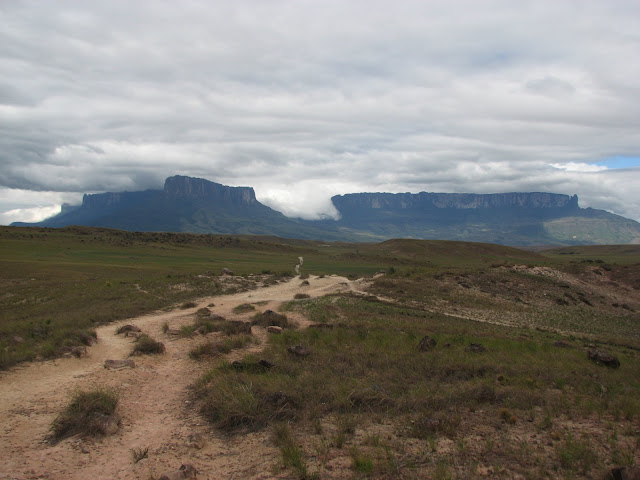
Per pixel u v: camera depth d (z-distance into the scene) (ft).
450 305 152.25
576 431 33.88
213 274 199.21
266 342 67.67
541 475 26.05
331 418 36.45
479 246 553.64
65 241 372.58
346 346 65.87
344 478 25.70
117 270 219.61
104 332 74.38
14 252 293.64
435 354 60.23
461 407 39.29
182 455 29.66
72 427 32.76
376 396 40.34
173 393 43.42
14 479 25.39
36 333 67.05
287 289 172.76
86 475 26.53
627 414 37.55
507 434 32.96
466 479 25.35
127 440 32.14
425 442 31.24
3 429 32.50
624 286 218.79
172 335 71.46
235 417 35.06
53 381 44.45
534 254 545.03
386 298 157.07
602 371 57.62
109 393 39.68
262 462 28.30
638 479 24.39
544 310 164.76
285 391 40.11
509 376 51.08
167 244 446.60
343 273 271.69
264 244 572.51
